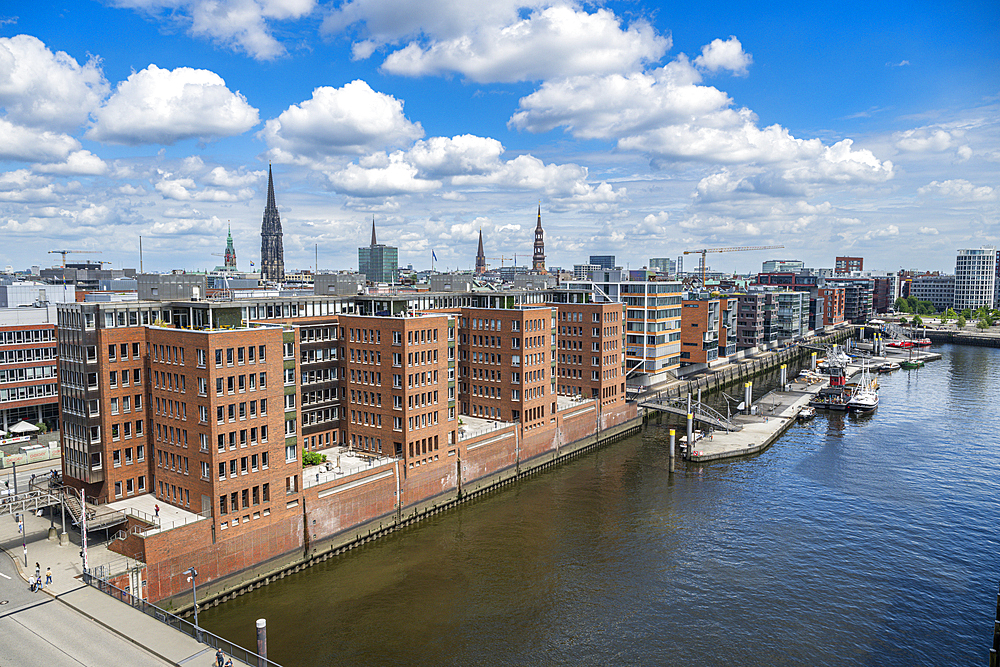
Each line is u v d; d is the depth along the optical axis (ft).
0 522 274.36
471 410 464.24
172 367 267.18
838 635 241.76
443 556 303.89
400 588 271.90
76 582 222.07
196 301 302.86
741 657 227.81
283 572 280.10
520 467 428.97
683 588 274.57
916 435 526.98
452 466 371.56
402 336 337.52
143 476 284.20
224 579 258.78
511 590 271.49
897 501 375.45
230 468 259.39
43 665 175.63
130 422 278.26
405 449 340.80
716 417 574.56
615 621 248.93
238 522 263.49
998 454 470.80
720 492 391.86
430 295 455.22
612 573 287.48
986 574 288.30
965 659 228.02
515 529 336.90
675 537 325.62
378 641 231.91
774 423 554.05
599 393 516.73
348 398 368.48
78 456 273.95
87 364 265.13
